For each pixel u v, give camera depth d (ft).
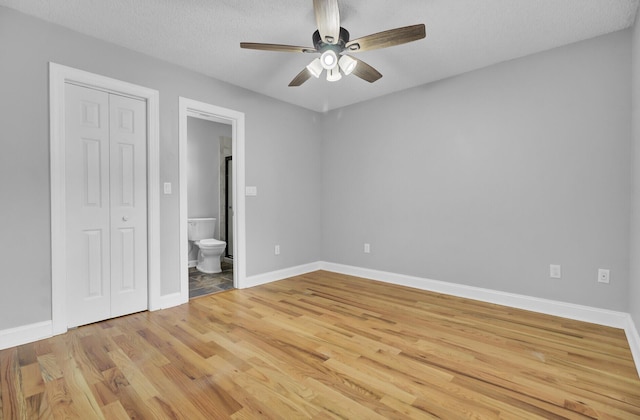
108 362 6.24
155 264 9.27
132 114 8.92
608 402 5.00
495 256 9.93
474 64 9.82
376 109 12.84
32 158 7.14
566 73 8.61
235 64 9.73
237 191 11.60
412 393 5.25
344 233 14.14
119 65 8.51
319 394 5.23
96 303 8.31
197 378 5.70
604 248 8.13
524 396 5.17
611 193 8.02
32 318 7.16
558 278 8.81
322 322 8.36
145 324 8.21
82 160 8.02
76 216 7.94
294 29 7.82
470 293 10.41
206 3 6.75
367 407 4.90
